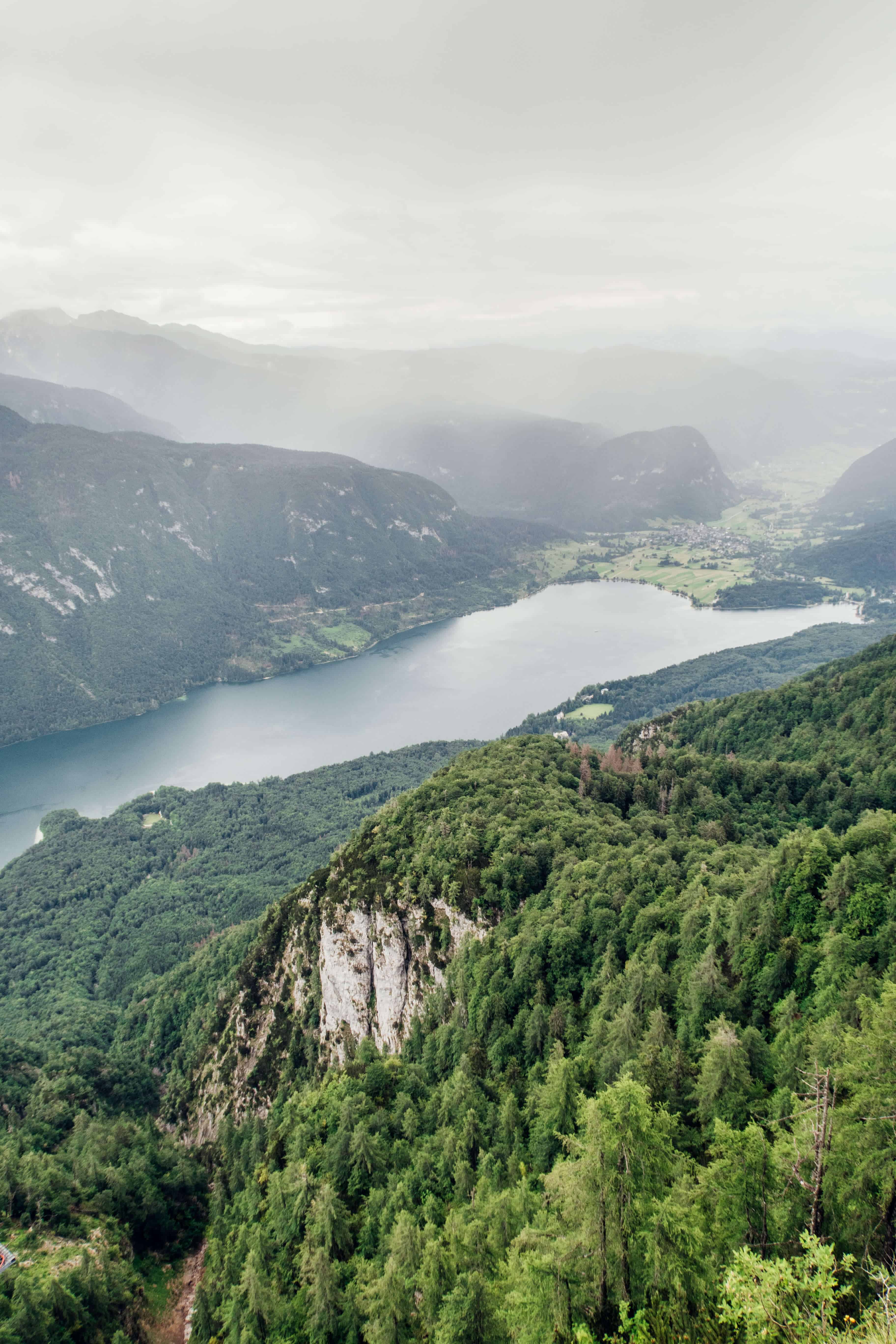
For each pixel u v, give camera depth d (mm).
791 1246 57656
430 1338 79875
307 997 176250
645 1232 60344
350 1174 112750
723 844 160375
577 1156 73000
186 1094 189625
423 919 155375
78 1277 114188
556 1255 62875
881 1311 47250
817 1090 62594
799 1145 60469
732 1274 50344
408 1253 86438
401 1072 134125
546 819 164375
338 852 199375
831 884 95000
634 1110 63312
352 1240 103250
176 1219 148375
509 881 145500
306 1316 96750
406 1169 106812
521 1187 83750
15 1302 107125
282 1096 163125
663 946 108625
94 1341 108688
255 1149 147500
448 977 144125
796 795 189500
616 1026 95312
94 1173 140750
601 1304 60938
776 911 99312
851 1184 56594
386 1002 160875
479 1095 110500
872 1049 61812
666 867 132375
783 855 105375
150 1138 169000
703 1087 78562
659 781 198250
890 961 84500
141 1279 128250
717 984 94875
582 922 124562
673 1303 57375
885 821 104812
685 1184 64125
